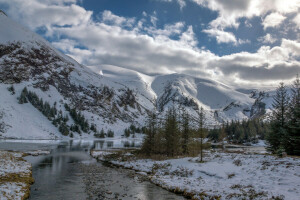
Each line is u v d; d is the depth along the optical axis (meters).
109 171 30.67
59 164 36.50
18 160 34.16
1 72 182.12
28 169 27.84
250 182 18.94
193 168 27.27
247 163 25.89
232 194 15.78
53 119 152.75
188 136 48.22
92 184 22.09
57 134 136.75
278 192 15.09
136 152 51.38
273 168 21.45
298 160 22.94
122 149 73.44
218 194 16.64
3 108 133.12
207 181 21.55
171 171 28.08
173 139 44.97
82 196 17.66
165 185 21.66
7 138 104.44
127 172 30.20
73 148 74.75
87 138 155.38
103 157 47.16
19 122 126.94
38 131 127.88
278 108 41.47
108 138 168.50
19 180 20.41
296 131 35.38
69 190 19.45
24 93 161.88
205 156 37.22
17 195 15.73
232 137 142.50
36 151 55.97
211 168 25.92
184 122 49.19
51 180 23.50
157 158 41.03
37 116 147.25
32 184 21.31
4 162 26.97
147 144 47.22
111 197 17.64
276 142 40.97
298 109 37.34
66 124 158.00
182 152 48.00
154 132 48.06
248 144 124.12
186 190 19.25
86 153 59.47
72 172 28.97
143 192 19.62
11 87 165.75
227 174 22.81
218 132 143.88
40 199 16.47
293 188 15.70
